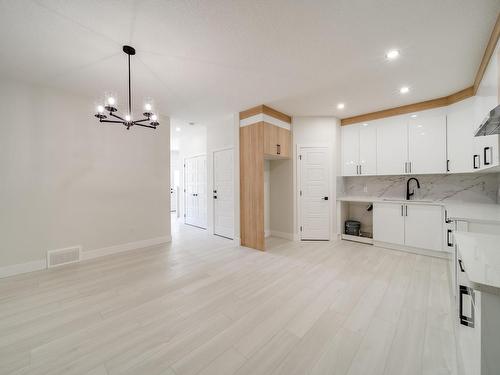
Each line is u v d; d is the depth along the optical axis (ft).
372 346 5.18
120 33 6.43
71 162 10.79
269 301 7.16
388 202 12.40
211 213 16.33
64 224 10.59
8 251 9.20
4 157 9.14
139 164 13.21
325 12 5.67
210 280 8.71
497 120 4.43
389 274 9.13
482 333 2.61
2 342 5.32
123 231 12.52
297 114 13.99
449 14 5.69
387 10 5.58
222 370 4.53
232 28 6.24
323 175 14.29
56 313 6.52
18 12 5.54
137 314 6.48
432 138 11.40
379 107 12.57
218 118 14.92
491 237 4.34
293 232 14.49
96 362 4.73
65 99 10.58
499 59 5.75
